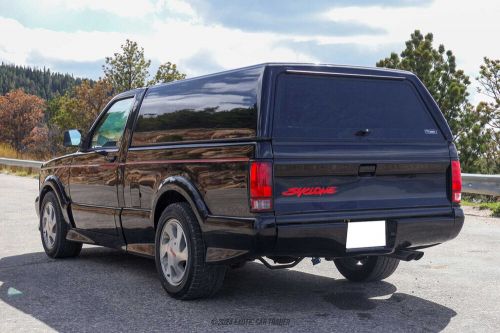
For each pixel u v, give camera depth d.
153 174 5.27
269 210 4.21
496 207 10.95
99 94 45.34
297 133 4.37
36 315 4.54
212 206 4.59
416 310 4.66
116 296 5.11
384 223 4.63
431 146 4.94
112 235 6.07
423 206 4.86
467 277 5.89
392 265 5.46
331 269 6.31
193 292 4.82
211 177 4.58
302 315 4.50
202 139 4.79
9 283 5.65
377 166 4.61
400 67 23.88
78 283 5.63
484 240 8.10
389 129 4.77
